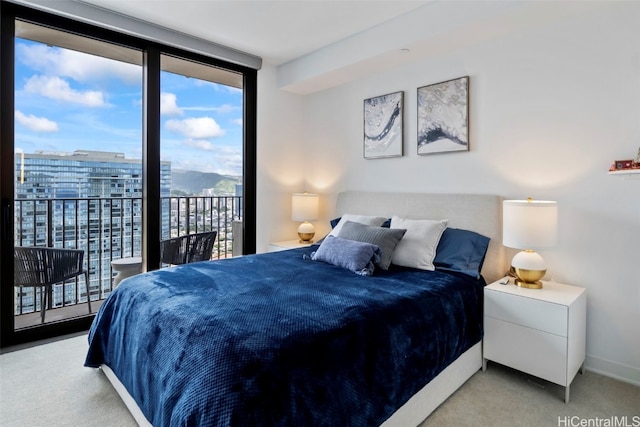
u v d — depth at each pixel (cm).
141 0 251
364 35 298
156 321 153
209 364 116
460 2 239
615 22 211
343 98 374
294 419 108
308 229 385
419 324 168
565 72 230
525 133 248
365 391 132
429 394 174
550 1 208
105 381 204
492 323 214
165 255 324
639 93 203
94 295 308
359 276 218
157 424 129
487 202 260
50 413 175
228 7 259
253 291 177
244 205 379
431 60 298
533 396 193
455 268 241
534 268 213
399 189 326
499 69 259
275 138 398
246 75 371
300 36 310
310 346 124
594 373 220
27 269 268
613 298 215
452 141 284
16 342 251
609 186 215
